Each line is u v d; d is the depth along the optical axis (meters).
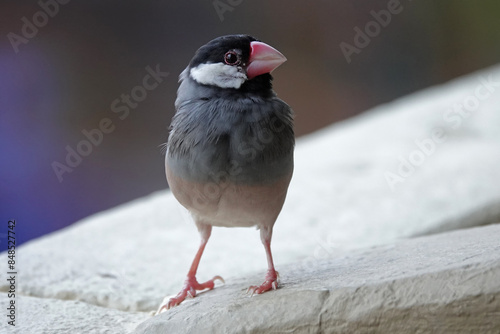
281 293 5.30
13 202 17.23
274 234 9.45
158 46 20.92
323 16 22.67
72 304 6.91
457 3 23.94
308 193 11.20
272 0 22.20
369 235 9.23
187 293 6.42
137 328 5.51
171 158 5.94
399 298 4.79
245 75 5.98
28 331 6.05
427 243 6.84
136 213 10.34
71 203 18.12
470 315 4.62
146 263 8.22
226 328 5.14
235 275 7.64
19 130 18.41
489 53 24.45
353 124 15.77
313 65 22.86
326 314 4.95
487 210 9.84
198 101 5.96
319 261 7.09
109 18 20.33
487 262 4.79
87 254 8.51
